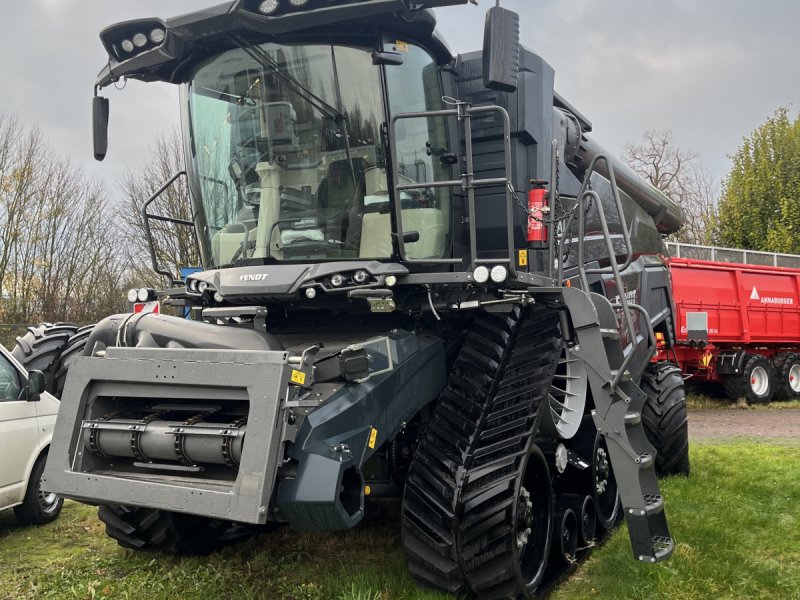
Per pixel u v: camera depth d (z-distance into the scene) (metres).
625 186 7.94
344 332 4.91
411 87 4.73
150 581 4.51
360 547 5.18
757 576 4.57
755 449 9.25
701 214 37.56
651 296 7.48
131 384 3.77
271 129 4.68
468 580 4.00
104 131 5.09
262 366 3.48
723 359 15.51
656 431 7.16
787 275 17.17
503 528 3.91
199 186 5.05
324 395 3.75
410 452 4.79
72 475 3.75
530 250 5.23
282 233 4.68
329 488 3.41
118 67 4.83
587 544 5.10
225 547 5.21
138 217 26.45
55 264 26.06
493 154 5.23
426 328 4.90
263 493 3.31
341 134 4.57
